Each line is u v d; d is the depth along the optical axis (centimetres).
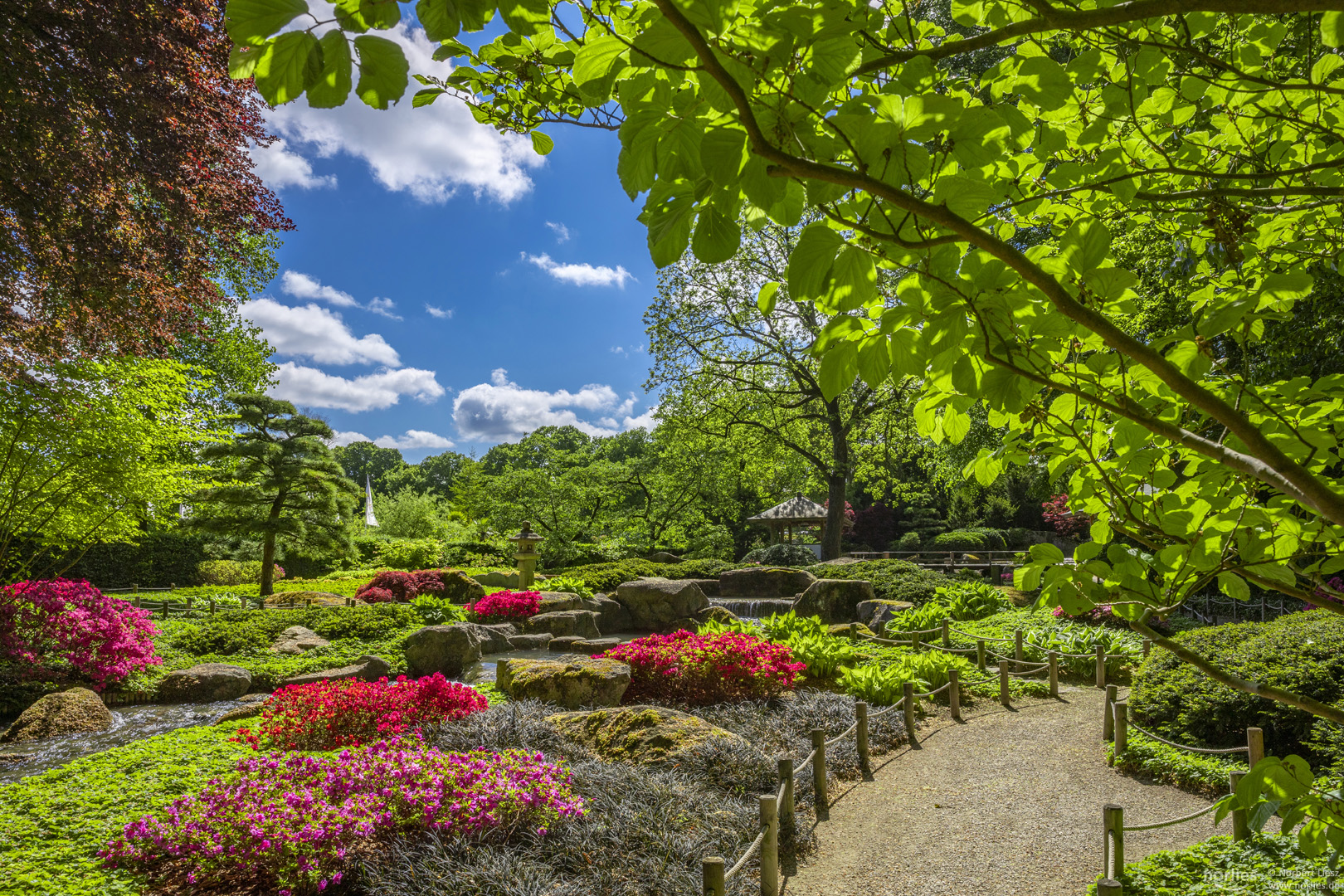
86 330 830
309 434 1966
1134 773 607
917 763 664
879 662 1030
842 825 528
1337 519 101
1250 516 176
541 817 442
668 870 406
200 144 809
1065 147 228
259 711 731
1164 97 215
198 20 779
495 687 927
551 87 189
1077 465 202
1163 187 235
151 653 1028
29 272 775
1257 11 89
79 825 454
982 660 1006
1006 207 208
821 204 112
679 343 2108
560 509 2941
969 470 207
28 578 1088
